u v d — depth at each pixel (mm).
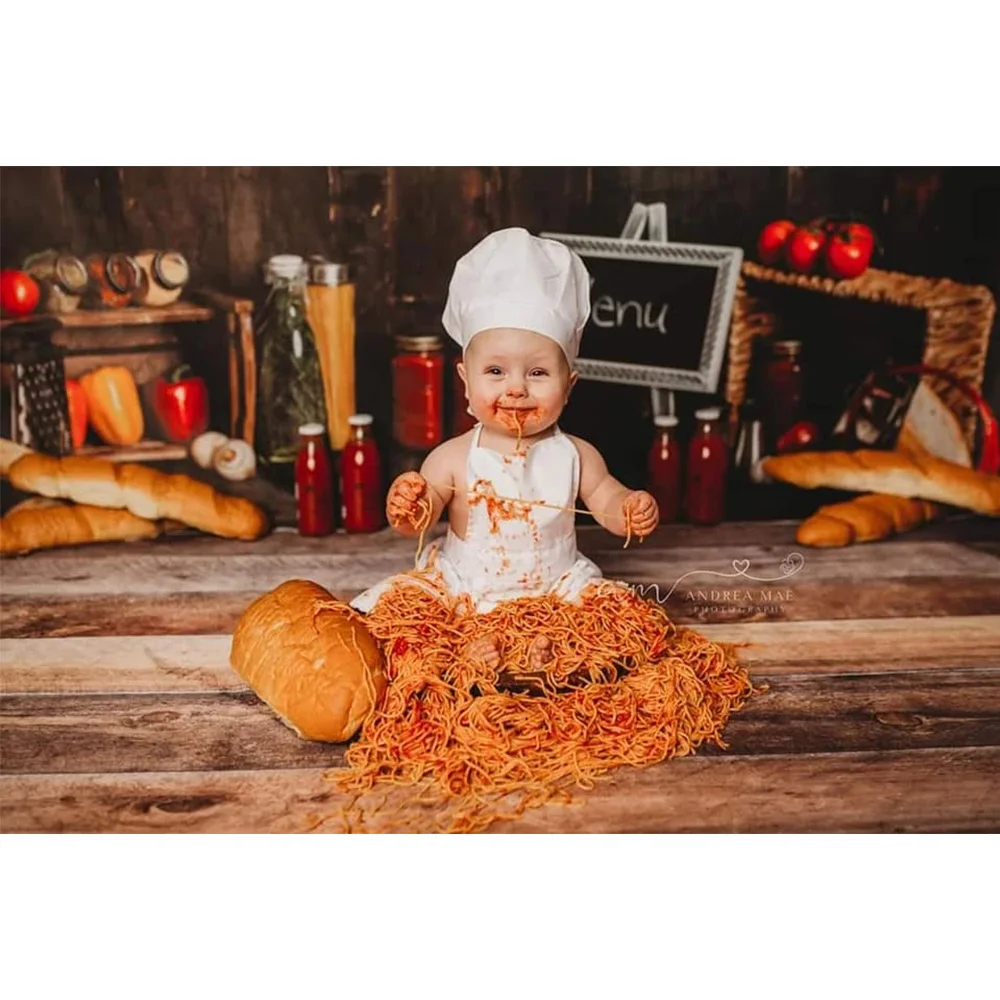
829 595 2762
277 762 2043
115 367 3090
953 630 2574
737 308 3139
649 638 2215
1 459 3059
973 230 3117
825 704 2246
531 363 2184
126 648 2461
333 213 3039
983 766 2053
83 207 2988
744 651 2469
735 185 3039
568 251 2225
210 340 3107
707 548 3045
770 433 3227
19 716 2180
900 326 3176
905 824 1915
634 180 3025
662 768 2035
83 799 1946
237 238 3043
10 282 2992
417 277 3094
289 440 3172
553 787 1982
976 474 3195
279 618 2143
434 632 2170
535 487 2297
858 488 3152
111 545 3070
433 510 2299
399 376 3133
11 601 2695
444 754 2006
